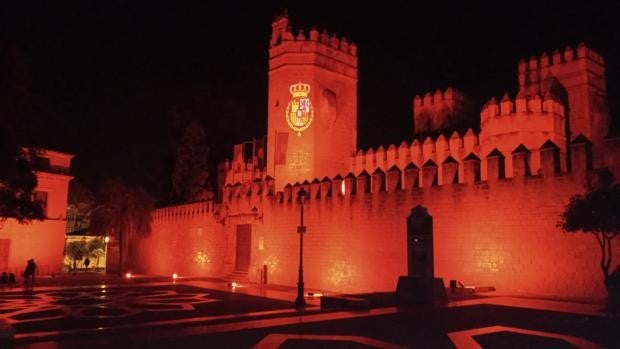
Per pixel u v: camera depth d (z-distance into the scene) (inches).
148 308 850.1
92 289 1277.1
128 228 2137.1
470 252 1006.4
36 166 702.5
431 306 769.6
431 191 1093.1
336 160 1642.5
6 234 1867.6
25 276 1510.8
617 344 477.1
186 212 1974.7
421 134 1834.4
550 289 884.0
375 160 1589.6
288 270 1430.9
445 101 1791.3
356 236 1244.5
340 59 1717.5
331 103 1649.9
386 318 658.8
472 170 1025.5
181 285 1402.6
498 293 932.6
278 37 1713.8
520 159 952.9
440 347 472.1
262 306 868.6
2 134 613.9
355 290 1222.3
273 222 1509.6
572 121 1403.8
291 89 1642.5
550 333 534.9
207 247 1827.0
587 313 674.2
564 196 881.5
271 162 1659.7
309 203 1385.3
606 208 713.6
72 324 666.2
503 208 966.4
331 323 624.1
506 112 1266.0
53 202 1982.0
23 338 532.7
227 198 1731.1
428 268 857.5
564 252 875.4
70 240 2541.8
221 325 621.3
